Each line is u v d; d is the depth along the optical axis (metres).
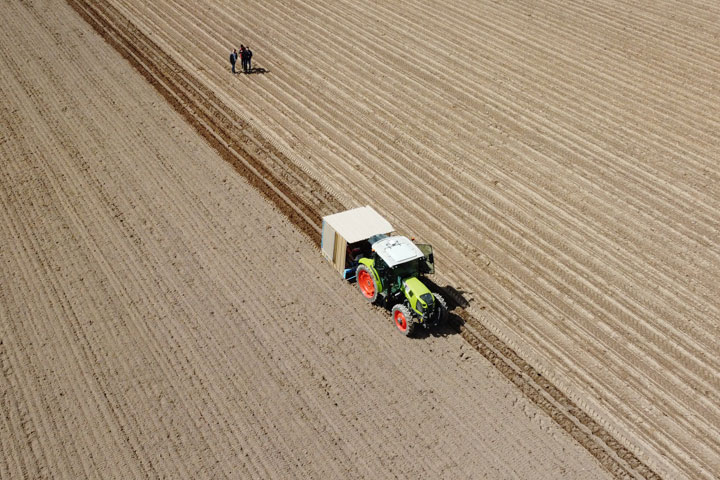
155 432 13.70
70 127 24.11
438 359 15.67
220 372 15.07
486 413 14.41
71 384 14.70
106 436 13.60
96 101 25.75
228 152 23.23
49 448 13.34
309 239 19.42
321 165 22.66
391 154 23.23
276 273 18.03
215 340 15.89
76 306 16.77
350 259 17.70
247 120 24.97
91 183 21.33
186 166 22.38
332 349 15.77
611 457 13.60
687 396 14.97
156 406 14.24
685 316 17.11
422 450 13.52
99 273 17.84
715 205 21.06
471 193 21.44
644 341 16.38
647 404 14.77
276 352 15.62
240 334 16.08
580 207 20.92
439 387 14.95
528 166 22.72
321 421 14.04
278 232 19.62
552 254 19.09
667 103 26.33
